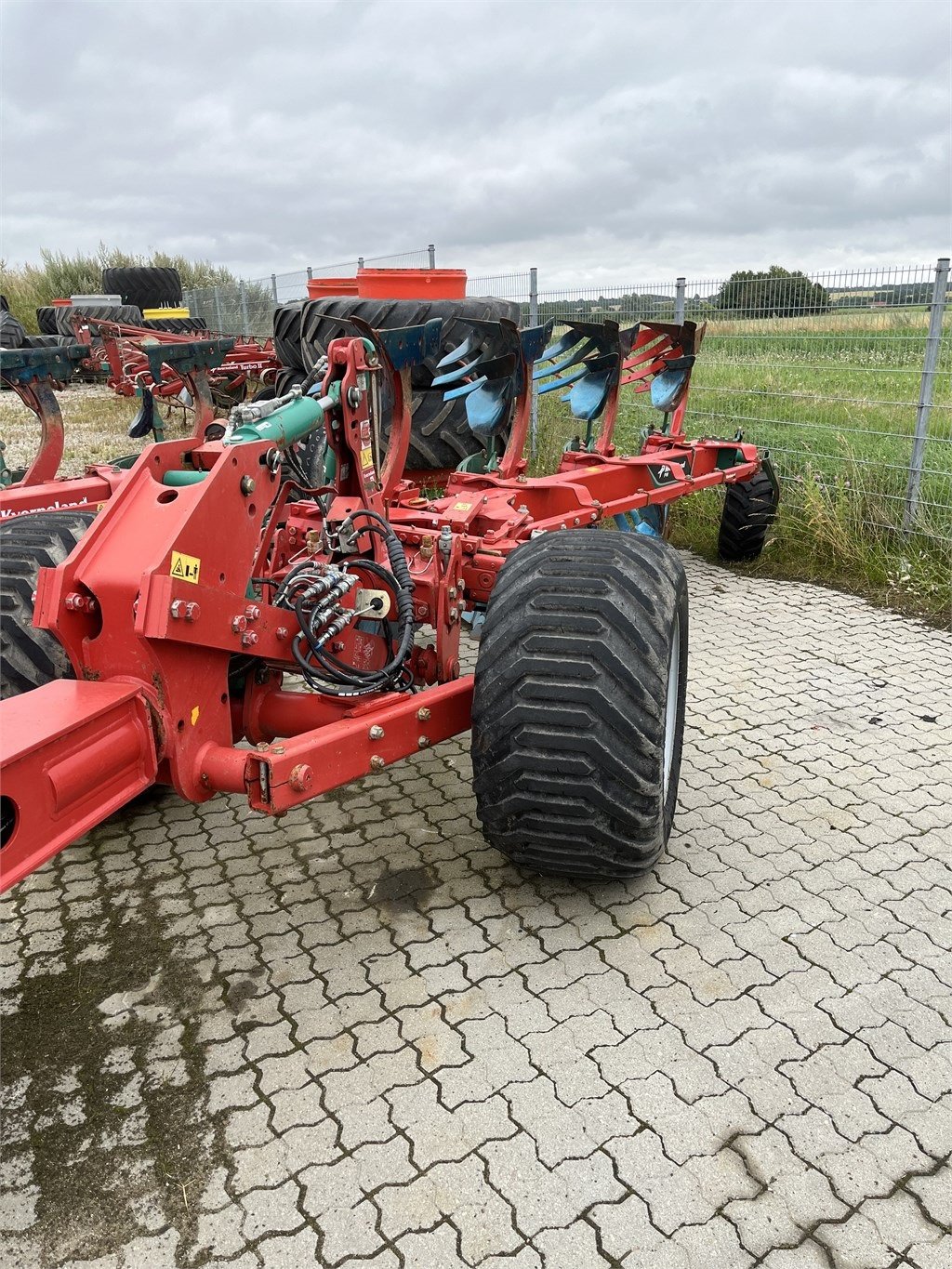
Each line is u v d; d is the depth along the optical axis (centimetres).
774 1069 236
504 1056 241
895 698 447
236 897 308
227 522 224
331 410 283
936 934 284
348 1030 251
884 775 376
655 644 244
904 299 661
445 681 316
